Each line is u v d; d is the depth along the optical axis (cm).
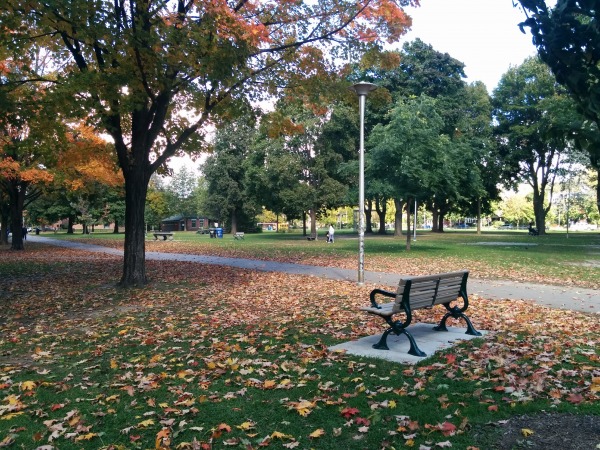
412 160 2127
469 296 1096
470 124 4381
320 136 3991
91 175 2609
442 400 432
